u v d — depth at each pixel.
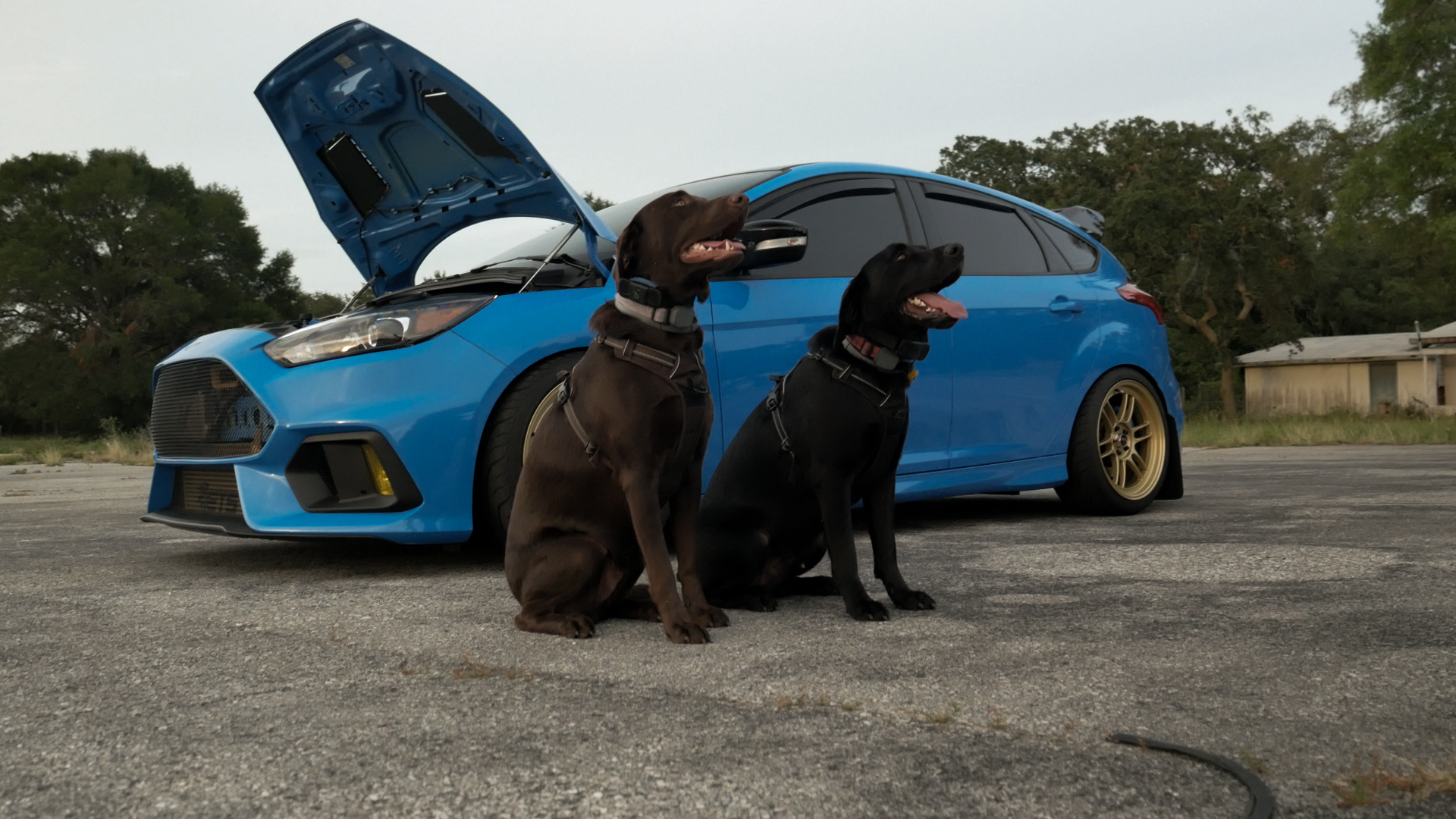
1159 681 2.01
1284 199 36.44
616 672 2.18
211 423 3.79
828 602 3.02
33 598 3.20
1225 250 34.53
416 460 3.47
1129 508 5.11
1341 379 38.09
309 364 3.56
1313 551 3.59
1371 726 1.71
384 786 1.50
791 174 4.39
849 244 4.45
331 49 3.68
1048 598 2.91
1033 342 4.88
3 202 51.47
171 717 1.87
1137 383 5.27
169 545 4.55
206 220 51.84
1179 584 3.05
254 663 2.29
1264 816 1.33
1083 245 5.48
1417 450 12.24
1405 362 36.31
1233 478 7.48
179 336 49.69
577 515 2.64
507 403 3.62
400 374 3.49
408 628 2.66
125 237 48.38
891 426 2.78
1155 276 34.41
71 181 50.47
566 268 3.93
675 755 1.62
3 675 2.20
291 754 1.65
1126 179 36.09
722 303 4.00
